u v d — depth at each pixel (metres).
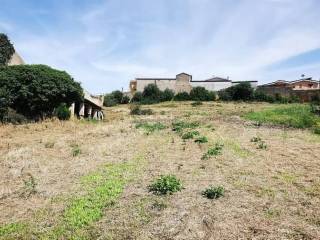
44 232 7.15
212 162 12.97
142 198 8.95
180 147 16.53
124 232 7.05
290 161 13.15
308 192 9.34
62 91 29.92
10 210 8.33
